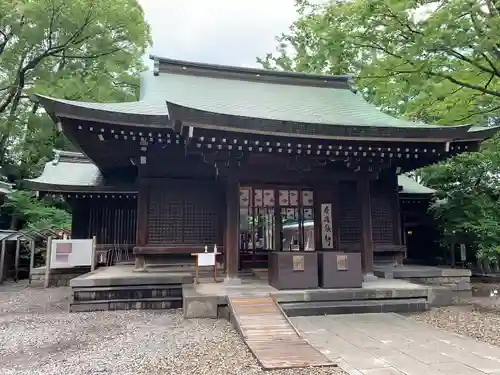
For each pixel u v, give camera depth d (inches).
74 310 331.6
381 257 483.2
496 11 388.8
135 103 399.5
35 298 421.1
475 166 580.4
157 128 350.3
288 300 298.8
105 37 738.2
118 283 340.2
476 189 588.1
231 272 346.9
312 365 177.6
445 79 450.9
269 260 350.9
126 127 347.9
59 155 645.9
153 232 399.9
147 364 184.7
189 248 401.1
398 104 598.5
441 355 197.6
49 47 754.2
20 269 654.5
